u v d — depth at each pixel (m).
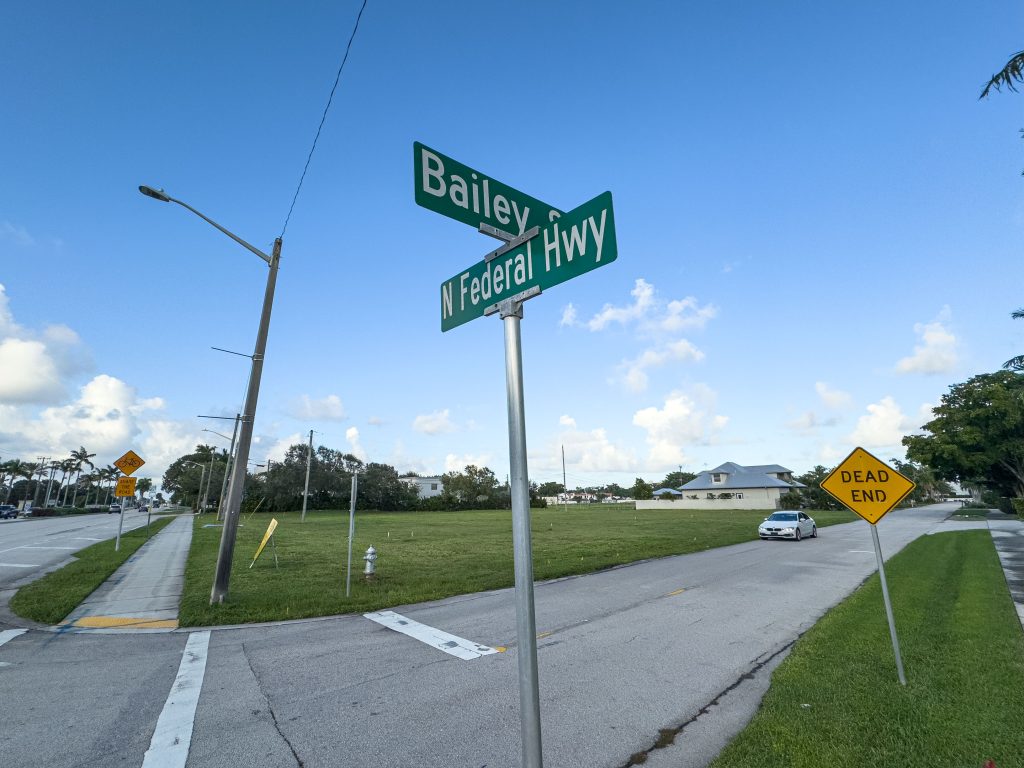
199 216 10.12
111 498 138.88
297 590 10.66
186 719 4.63
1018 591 9.84
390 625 8.04
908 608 8.23
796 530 22.66
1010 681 4.99
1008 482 42.22
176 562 15.83
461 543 21.28
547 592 10.71
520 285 2.47
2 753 4.04
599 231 2.13
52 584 11.31
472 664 6.12
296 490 64.44
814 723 4.16
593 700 4.99
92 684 5.54
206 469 82.12
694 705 4.87
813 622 8.05
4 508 59.53
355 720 4.59
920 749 3.71
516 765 3.82
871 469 5.54
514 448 2.20
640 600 9.81
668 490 90.12
